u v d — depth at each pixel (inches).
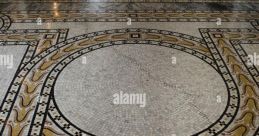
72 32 129.6
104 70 103.7
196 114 84.2
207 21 142.3
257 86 96.4
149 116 83.4
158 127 79.6
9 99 90.0
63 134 77.4
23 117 83.1
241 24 140.2
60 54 112.8
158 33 129.4
